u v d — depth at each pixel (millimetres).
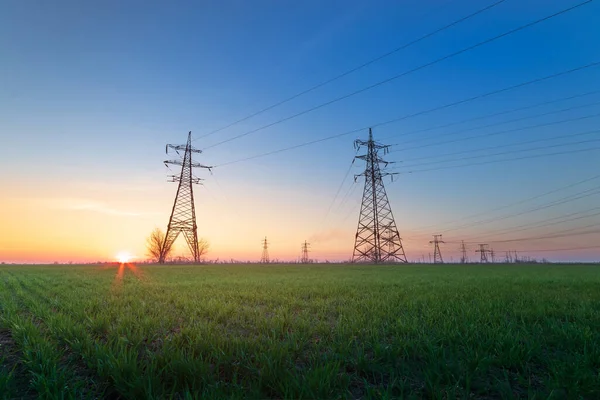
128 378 5238
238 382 5363
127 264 77000
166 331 8461
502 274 38312
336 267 63656
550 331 7938
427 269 54438
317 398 4582
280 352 6258
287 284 22688
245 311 11172
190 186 72562
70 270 47469
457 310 10672
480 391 4957
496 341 6996
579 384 5059
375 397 4758
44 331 8430
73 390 4742
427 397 4910
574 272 45031
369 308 11641
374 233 77000
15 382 5348
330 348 6664
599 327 8414
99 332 8367
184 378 5238
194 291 17828
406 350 6555
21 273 38844
